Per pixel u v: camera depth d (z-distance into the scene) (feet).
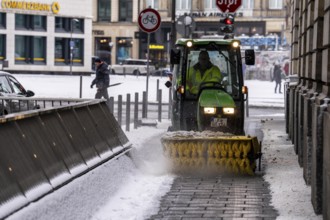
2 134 35.32
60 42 323.98
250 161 59.21
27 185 35.91
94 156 49.01
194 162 59.36
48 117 43.04
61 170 41.37
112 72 371.76
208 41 73.31
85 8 330.13
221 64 73.82
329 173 39.27
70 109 47.75
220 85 71.61
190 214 44.42
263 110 150.30
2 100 74.69
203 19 396.37
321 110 44.91
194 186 54.34
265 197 50.19
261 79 296.92
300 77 80.38
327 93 49.26
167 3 402.93
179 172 59.62
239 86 73.46
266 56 296.10
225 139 59.11
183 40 73.46
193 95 72.74
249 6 389.60
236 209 46.06
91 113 52.49
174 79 78.07
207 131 64.03
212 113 68.23
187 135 60.95
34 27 313.73
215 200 49.01
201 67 72.33
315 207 44.55
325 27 50.70
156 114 130.62
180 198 49.49
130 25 414.00
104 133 53.83
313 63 60.75
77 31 328.90
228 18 111.04
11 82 89.71
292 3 110.73
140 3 410.11
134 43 413.39
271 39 323.98
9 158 34.96
